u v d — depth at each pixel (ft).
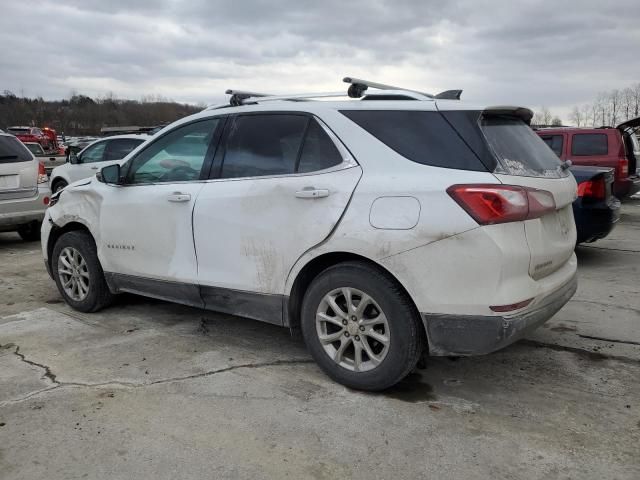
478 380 11.49
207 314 15.81
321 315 11.12
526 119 12.05
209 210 12.39
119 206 14.37
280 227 11.27
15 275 20.92
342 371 10.98
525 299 9.58
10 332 14.37
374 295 10.28
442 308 9.67
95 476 8.30
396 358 10.23
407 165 10.21
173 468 8.49
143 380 11.48
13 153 25.63
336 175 10.77
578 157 31.58
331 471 8.41
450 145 10.10
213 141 12.91
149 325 14.89
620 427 9.59
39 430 9.55
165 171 13.75
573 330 14.33
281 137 11.80
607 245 25.75
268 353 12.92
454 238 9.45
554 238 10.80
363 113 11.04
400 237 9.79
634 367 12.09
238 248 11.98
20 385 11.23
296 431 9.50
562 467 8.45
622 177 30.73
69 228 16.44
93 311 15.89
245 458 8.74
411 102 10.89
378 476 8.28
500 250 9.29
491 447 8.99
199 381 11.43
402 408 10.27
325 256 10.93
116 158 36.52
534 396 10.78
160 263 13.61
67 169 37.83
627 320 15.03
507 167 9.91
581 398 10.68
